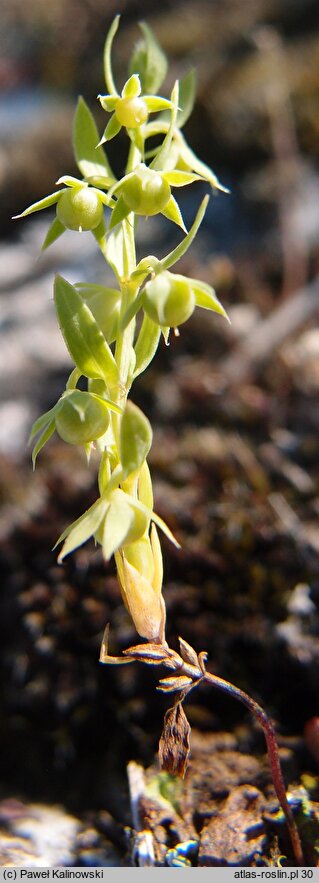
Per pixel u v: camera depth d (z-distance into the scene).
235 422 0.09
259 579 0.07
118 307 0.05
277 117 0.15
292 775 0.06
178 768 0.05
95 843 0.06
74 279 0.13
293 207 0.13
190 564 0.07
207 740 0.06
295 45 0.17
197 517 0.08
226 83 0.16
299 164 0.14
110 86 0.05
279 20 0.18
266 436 0.09
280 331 0.10
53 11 0.22
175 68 0.17
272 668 0.07
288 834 0.05
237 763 0.06
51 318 0.12
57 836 0.06
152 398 0.10
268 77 0.16
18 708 0.07
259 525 0.07
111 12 0.21
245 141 0.15
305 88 0.15
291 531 0.07
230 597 0.07
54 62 0.21
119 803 0.06
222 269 0.11
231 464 0.08
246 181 0.14
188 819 0.06
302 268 0.11
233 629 0.07
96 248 0.14
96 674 0.07
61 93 0.20
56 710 0.07
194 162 0.05
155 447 0.09
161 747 0.05
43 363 0.11
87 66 0.20
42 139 0.17
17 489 0.09
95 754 0.07
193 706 0.07
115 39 0.20
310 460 0.08
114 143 0.16
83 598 0.07
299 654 0.07
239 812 0.06
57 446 0.09
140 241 0.14
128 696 0.07
